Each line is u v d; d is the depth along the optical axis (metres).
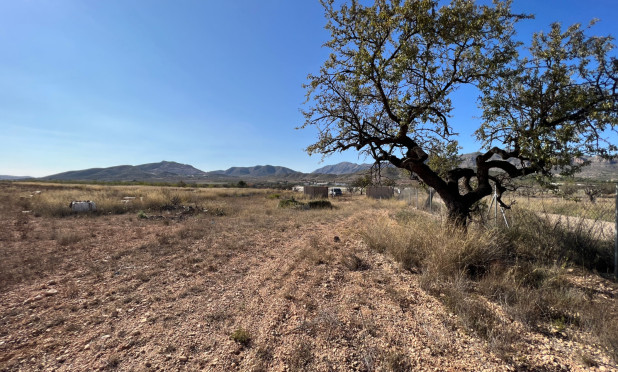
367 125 7.82
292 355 2.81
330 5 6.38
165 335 3.24
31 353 2.88
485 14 5.49
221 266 6.09
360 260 6.31
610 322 3.21
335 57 6.79
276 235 9.89
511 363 2.68
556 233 6.31
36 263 6.04
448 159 8.30
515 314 3.49
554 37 5.82
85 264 6.11
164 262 6.32
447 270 4.78
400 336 3.16
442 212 8.98
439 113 6.75
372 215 16.17
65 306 4.04
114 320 3.62
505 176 7.80
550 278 4.39
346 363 2.70
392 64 5.57
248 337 3.16
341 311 3.77
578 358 2.74
